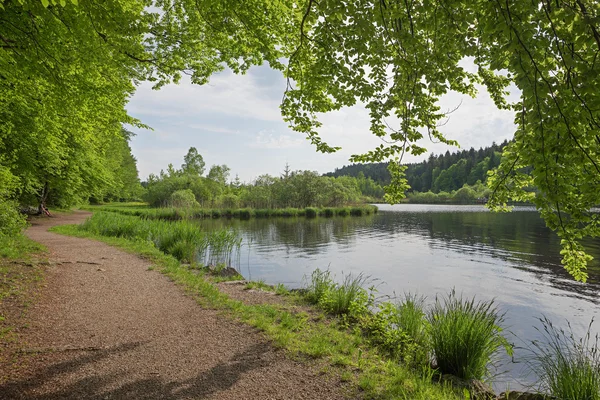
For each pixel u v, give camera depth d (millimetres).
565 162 2258
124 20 4590
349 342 5160
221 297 6844
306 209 44750
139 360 4086
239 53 6492
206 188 48469
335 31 3164
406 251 17047
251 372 3926
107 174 24594
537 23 2215
